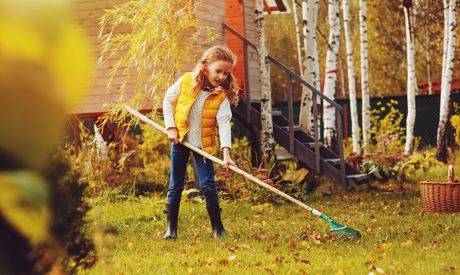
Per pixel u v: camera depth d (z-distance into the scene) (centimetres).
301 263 497
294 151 1128
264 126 1091
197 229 723
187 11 1034
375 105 2195
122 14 984
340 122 1120
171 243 629
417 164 1298
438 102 2142
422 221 737
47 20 98
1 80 99
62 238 248
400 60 2917
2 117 100
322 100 1328
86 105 1124
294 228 702
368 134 1753
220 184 1018
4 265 135
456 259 494
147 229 745
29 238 139
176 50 994
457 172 1418
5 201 107
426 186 836
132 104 1007
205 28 1123
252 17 1370
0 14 97
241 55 1330
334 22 1348
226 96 657
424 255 515
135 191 1076
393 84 2983
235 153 1095
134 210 879
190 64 1084
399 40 2856
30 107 100
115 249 599
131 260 530
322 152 1177
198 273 467
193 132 652
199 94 648
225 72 637
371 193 1077
